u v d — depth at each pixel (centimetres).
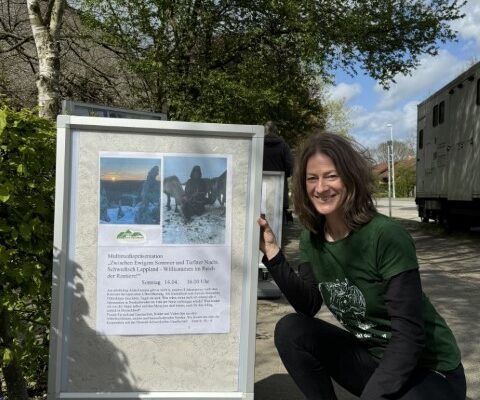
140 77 1140
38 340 346
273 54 1248
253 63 1190
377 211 242
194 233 255
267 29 1211
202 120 1097
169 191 253
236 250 258
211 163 255
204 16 1118
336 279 249
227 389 261
